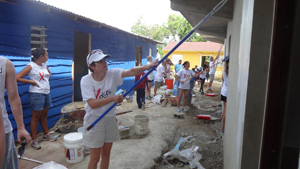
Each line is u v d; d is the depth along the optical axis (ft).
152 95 30.17
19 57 12.82
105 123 7.82
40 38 14.53
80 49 26.00
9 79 6.17
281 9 4.24
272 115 4.50
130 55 32.07
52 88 15.48
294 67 4.26
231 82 9.89
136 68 7.81
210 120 19.04
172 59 66.64
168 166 11.48
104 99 7.42
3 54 11.85
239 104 6.56
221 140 14.55
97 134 7.75
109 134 8.05
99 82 7.67
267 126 4.56
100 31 22.39
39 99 12.16
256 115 5.26
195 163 11.57
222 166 11.46
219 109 23.47
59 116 16.37
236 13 9.14
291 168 4.48
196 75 20.79
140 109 22.47
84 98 7.54
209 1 11.91
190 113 21.54
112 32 25.29
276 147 4.56
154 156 11.83
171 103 24.20
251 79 5.20
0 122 4.17
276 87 4.42
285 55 4.32
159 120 18.76
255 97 5.22
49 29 14.94
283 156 4.51
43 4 13.35
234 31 9.73
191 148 12.91
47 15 14.67
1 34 11.70
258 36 5.06
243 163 5.48
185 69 20.92
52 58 15.38
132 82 32.12
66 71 17.11
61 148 12.59
